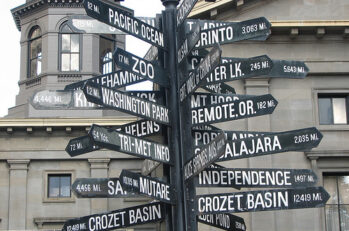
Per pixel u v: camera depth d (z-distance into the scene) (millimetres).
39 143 33406
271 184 8930
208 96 9656
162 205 8945
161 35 9336
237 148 8867
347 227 24953
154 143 8797
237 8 25500
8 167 33188
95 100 8367
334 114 26188
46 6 37656
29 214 32656
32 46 38219
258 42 25844
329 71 25906
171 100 9078
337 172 25312
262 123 25125
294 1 26125
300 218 24422
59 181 33312
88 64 36812
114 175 32875
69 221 8992
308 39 26172
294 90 25812
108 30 9883
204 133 9469
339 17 26156
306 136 8773
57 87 36438
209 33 9422
